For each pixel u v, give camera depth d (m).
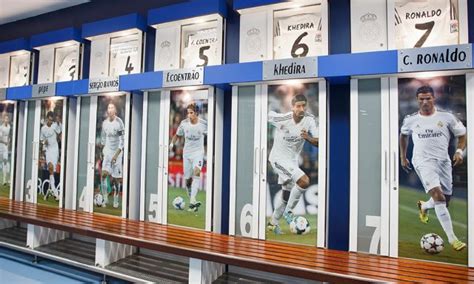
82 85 4.48
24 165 5.16
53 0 5.01
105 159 4.39
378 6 3.15
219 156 3.85
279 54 3.54
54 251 4.08
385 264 2.72
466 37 2.85
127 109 4.27
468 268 2.64
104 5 4.93
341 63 3.06
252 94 3.57
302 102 3.33
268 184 3.42
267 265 2.72
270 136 3.44
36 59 5.39
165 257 3.95
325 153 3.20
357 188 3.08
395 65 2.87
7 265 4.10
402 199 2.93
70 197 4.77
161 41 4.15
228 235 3.57
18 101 5.29
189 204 3.83
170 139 3.98
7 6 5.21
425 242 2.83
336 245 3.41
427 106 2.88
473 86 2.74
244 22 3.68
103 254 3.60
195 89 3.87
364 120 3.09
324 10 3.34
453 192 2.77
